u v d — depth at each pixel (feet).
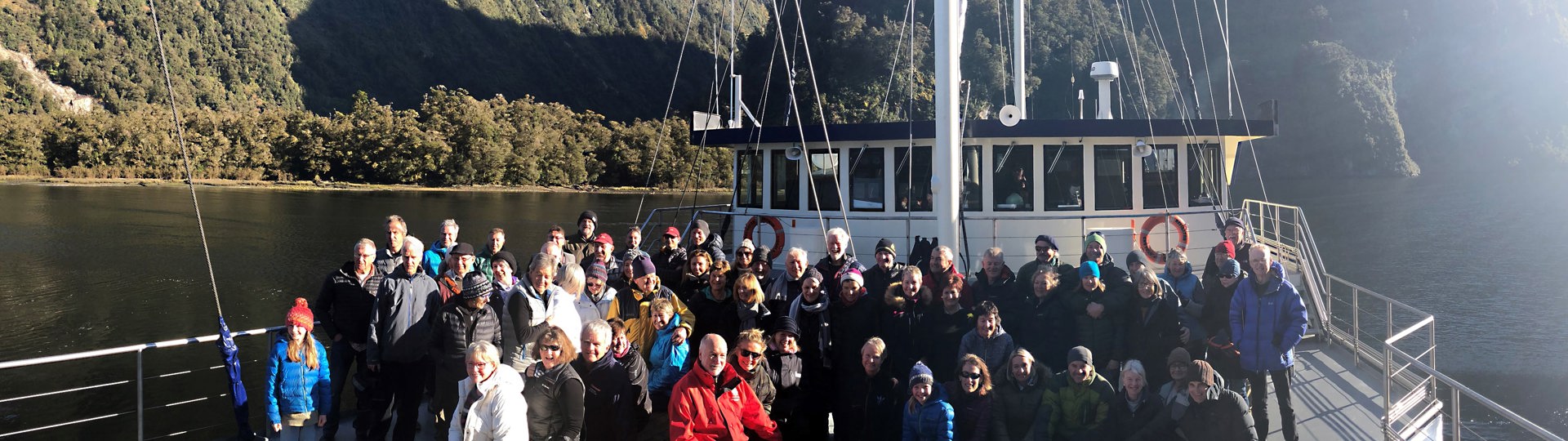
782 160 41.19
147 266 143.95
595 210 248.73
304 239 179.63
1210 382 21.72
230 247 167.43
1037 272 25.23
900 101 235.40
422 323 24.29
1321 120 415.03
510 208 255.50
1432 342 32.58
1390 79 445.78
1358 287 35.01
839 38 259.39
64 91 451.12
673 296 26.25
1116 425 23.00
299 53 559.79
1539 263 169.89
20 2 486.38
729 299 26.61
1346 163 412.36
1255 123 39.60
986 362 23.48
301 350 25.34
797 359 24.93
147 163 332.80
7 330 100.37
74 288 125.29
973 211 37.78
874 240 38.45
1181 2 384.27
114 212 223.92
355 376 26.09
